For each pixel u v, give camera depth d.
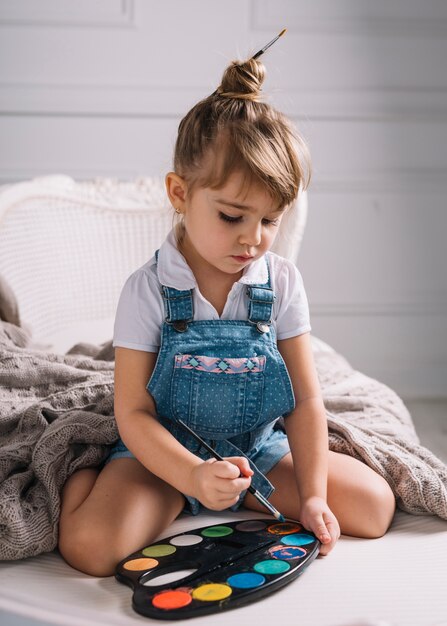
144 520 1.14
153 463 1.13
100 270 2.16
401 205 2.74
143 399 1.20
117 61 2.60
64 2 2.56
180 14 2.59
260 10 2.62
